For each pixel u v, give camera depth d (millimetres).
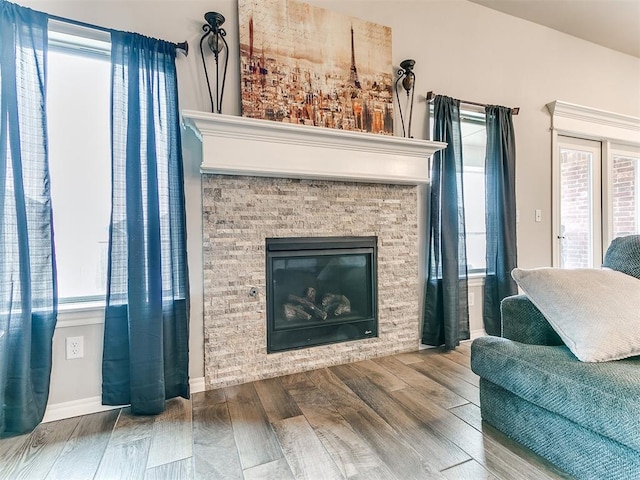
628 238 1740
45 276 1697
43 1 1766
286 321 2359
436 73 2803
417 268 2732
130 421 1741
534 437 1401
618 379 1143
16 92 1601
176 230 1956
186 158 2057
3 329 1568
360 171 2332
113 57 1800
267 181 2209
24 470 1380
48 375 1721
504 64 3104
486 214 2953
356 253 2510
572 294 1420
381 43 2551
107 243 1950
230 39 2148
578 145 3598
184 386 1957
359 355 2508
